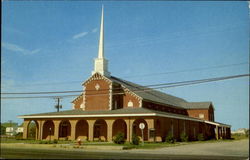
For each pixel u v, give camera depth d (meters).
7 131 45.81
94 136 48.50
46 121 48.31
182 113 73.44
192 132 58.34
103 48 53.12
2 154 21.16
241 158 22.23
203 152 27.94
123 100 51.94
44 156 20.25
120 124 47.72
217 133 63.62
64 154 22.55
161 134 44.44
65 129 50.50
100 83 50.53
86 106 50.72
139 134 47.25
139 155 23.61
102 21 54.12
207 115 73.12
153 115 42.12
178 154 25.52
